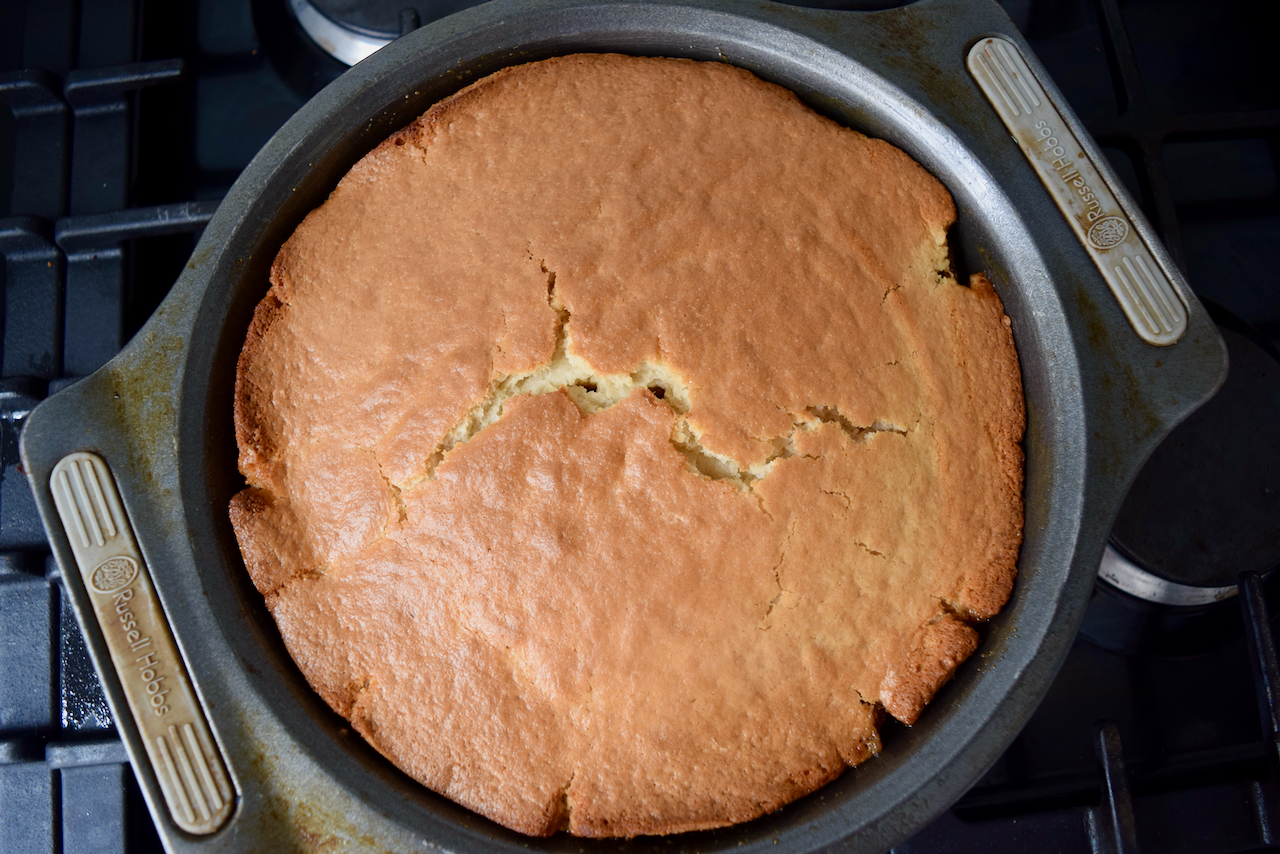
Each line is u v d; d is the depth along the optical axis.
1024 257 0.41
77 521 0.38
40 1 0.47
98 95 0.45
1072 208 0.41
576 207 0.41
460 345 0.40
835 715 0.39
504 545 0.39
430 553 0.39
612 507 0.39
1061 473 0.40
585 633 0.39
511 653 0.39
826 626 0.39
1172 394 0.40
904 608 0.40
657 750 0.39
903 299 0.41
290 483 0.40
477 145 0.42
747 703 0.39
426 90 0.42
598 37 0.42
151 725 0.37
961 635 0.40
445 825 0.37
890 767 0.38
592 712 0.39
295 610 0.39
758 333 0.40
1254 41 0.51
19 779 0.41
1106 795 0.41
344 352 0.40
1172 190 0.49
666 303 0.40
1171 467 0.45
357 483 0.40
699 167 0.41
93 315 0.44
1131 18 0.51
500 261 0.40
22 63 0.47
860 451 0.40
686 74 0.43
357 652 0.39
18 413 0.43
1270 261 0.49
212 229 0.40
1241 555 0.44
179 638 0.38
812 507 0.40
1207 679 0.44
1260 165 0.50
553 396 0.40
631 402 0.39
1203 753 0.44
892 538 0.40
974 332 0.42
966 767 0.37
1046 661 0.38
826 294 0.41
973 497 0.41
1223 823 0.41
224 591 0.39
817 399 0.40
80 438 0.39
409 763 0.39
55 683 0.42
